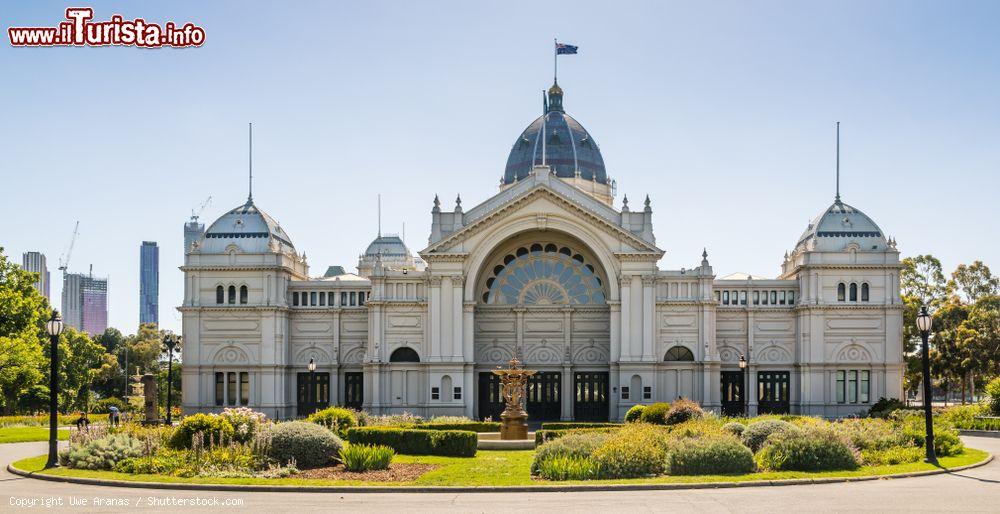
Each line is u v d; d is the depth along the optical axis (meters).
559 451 46.69
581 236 99.25
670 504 36.44
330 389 102.50
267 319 100.69
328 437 50.16
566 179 117.38
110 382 178.00
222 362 100.44
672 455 45.62
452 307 98.75
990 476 45.16
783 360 101.50
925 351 51.62
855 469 46.62
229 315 100.94
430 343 98.31
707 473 45.00
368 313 102.38
